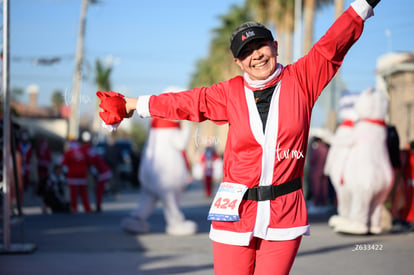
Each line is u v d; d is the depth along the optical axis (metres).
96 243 10.10
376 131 10.46
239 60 3.64
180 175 11.11
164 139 11.12
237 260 3.66
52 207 16.42
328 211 16.23
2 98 8.73
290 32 41.75
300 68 3.71
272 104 3.62
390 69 17.61
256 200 3.63
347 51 3.70
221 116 3.74
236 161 3.68
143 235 11.13
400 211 11.44
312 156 16.64
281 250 3.62
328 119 21.56
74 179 16.67
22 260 8.44
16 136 12.71
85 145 17.08
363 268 7.57
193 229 11.23
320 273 7.28
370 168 10.36
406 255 8.54
